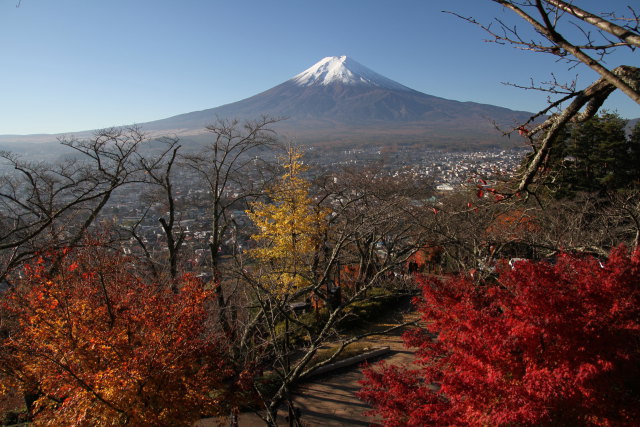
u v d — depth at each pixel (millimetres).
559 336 4727
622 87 2053
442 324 6113
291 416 8539
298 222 14883
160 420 7230
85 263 8625
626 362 4566
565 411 4672
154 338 7652
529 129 3600
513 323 5148
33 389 7707
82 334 7688
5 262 11188
